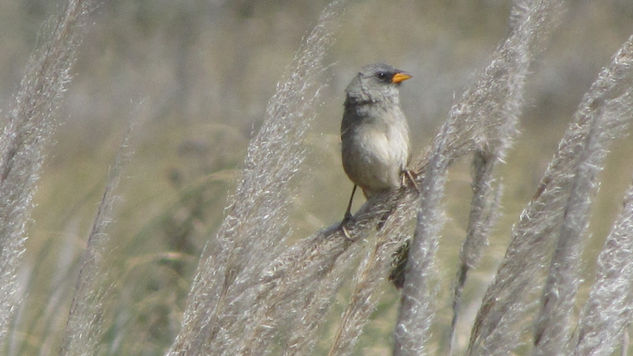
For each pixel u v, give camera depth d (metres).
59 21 8.77
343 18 9.28
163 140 22.58
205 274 8.20
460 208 17.44
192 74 30.58
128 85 30.89
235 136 19.77
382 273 8.21
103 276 9.91
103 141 28.84
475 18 34.53
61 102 8.83
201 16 32.75
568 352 6.76
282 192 8.08
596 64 33.38
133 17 32.66
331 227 8.92
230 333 8.09
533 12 8.05
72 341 8.73
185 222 15.30
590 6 35.53
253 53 31.38
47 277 13.22
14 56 29.95
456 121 7.96
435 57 32.47
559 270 6.53
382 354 12.25
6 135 8.72
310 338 8.40
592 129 6.39
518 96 8.05
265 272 8.32
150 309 13.47
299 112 8.09
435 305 7.21
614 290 6.64
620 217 6.71
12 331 11.61
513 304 7.54
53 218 20.52
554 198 7.40
